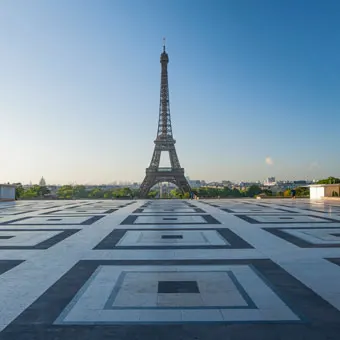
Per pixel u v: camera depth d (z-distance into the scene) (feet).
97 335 22.27
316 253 45.50
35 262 41.55
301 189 309.42
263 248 48.93
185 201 189.47
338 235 60.03
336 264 39.68
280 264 39.75
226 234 61.67
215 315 25.27
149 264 40.27
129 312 25.96
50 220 86.53
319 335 22.04
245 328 23.08
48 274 36.32
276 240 55.26
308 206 138.41
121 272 36.86
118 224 77.30
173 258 43.16
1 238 58.75
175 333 22.47
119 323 24.04
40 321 24.49
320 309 26.25
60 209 126.00
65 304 27.68
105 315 25.44
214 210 116.26
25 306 27.30
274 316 25.00
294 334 22.18
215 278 34.47
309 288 31.09
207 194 605.31
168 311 26.11
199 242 53.93
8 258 43.75
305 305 27.07
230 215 97.35
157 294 29.86
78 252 47.11
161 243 53.26
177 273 36.42
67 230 68.08
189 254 45.39
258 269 37.65
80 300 28.53
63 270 37.88
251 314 25.38
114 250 48.26
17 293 30.40
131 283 33.04
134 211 113.19
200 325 23.62
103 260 42.39
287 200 201.36
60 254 45.88
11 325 23.86
